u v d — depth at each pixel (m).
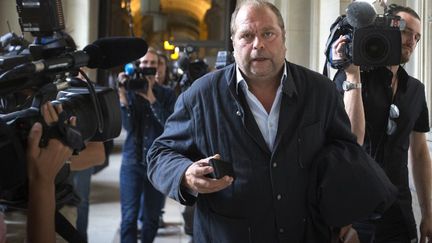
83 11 8.40
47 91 1.38
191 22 28.47
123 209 4.21
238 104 1.96
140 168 4.20
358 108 2.23
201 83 2.06
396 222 2.46
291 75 2.00
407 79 2.47
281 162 1.93
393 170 2.45
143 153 4.19
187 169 1.85
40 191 1.38
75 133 1.40
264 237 1.94
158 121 4.22
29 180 1.38
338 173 1.89
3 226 1.26
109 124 1.64
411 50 2.42
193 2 24.42
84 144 1.49
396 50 2.06
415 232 2.49
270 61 1.92
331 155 1.92
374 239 2.47
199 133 2.01
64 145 1.40
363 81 2.44
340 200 1.89
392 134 2.42
